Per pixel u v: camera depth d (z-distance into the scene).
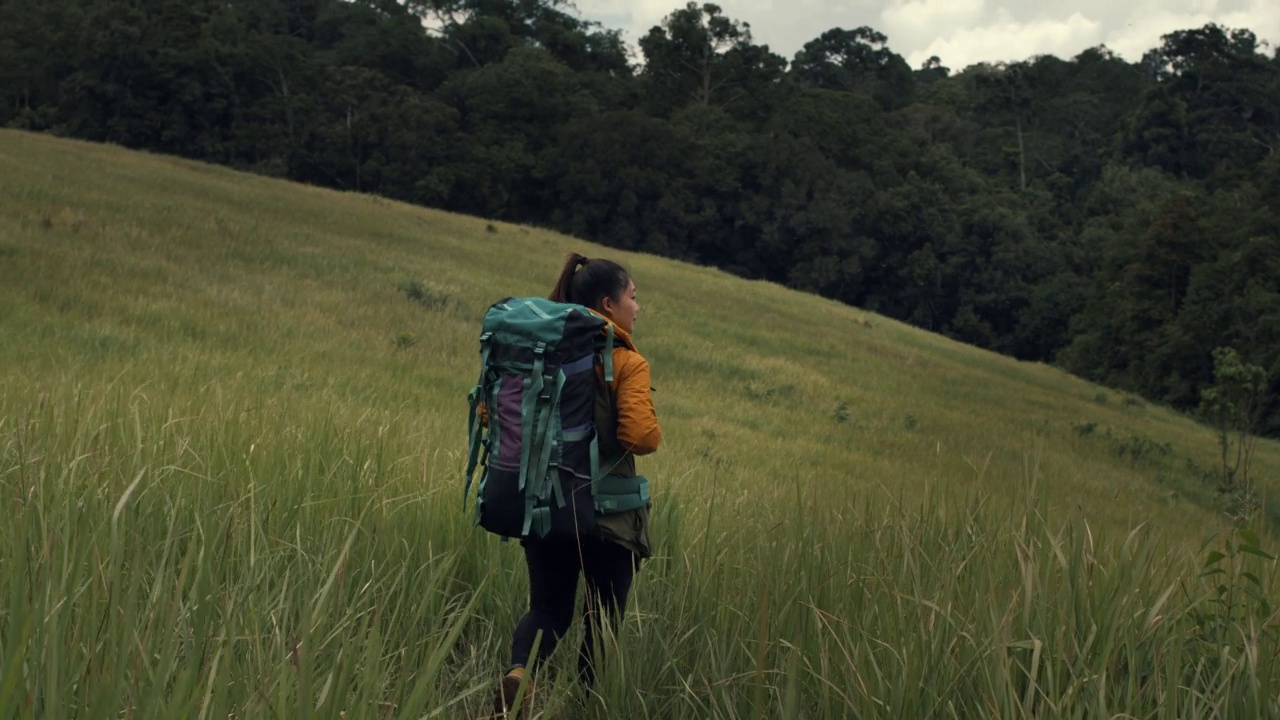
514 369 2.99
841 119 106.62
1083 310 90.69
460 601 3.66
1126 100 139.00
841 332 34.78
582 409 2.97
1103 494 14.75
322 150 89.25
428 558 3.78
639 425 2.99
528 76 99.00
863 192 96.38
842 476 10.64
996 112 135.25
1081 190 115.31
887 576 3.13
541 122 97.62
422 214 40.47
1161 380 66.44
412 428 6.89
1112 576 3.10
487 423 3.13
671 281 37.50
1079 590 2.97
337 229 29.81
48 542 2.35
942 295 97.00
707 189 95.38
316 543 3.59
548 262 32.97
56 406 4.89
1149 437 28.81
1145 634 2.81
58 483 3.21
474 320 20.70
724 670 2.92
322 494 4.06
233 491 3.69
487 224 41.72
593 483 2.95
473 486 4.71
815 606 2.93
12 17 86.75
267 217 28.78
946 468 12.02
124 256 18.33
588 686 3.13
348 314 17.81
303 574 3.21
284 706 1.86
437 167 89.69
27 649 1.94
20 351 9.90
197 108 84.75
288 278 20.44
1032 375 40.88
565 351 2.99
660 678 3.15
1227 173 102.94
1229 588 3.10
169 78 83.06
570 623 3.35
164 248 20.22
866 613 2.94
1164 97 123.19
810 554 3.36
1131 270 72.38
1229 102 122.38
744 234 97.94
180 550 3.34
